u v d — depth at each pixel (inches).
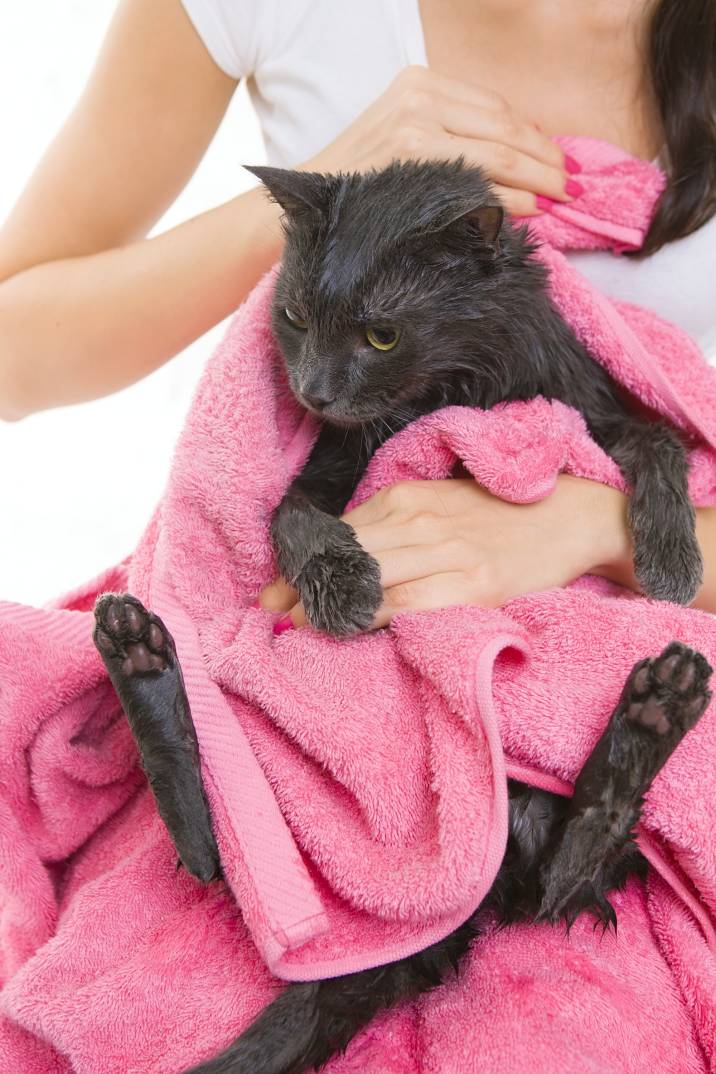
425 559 30.0
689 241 34.3
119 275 35.8
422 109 32.9
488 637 27.8
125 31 35.4
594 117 34.9
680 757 28.0
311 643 29.3
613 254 34.4
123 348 36.5
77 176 36.7
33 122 45.0
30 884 30.0
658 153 34.8
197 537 30.0
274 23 35.3
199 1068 26.4
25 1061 28.0
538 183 33.3
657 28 33.3
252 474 29.9
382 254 30.1
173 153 36.9
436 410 31.6
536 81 34.9
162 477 48.7
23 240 37.7
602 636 28.8
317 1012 27.1
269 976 27.6
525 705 28.3
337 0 34.9
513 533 31.0
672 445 31.7
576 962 27.5
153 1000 27.3
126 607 28.5
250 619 29.7
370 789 27.6
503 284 31.0
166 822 28.2
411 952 26.9
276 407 31.6
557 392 31.9
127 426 48.5
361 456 32.8
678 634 28.9
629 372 31.8
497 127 33.1
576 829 28.0
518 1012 26.5
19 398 38.7
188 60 35.6
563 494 31.8
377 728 28.1
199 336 36.9
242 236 34.9
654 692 27.5
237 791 28.0
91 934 28.2
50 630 30.3
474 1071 25.7
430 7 34.8
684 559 31.2
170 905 28.7
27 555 47.9
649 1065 26.2
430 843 27.3
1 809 30.0
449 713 27.7
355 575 29.5
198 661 29.1
